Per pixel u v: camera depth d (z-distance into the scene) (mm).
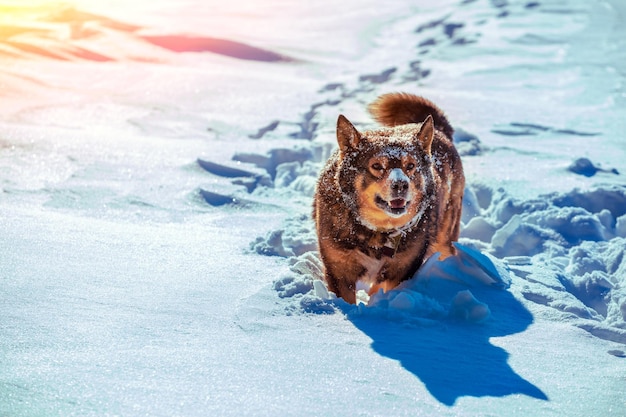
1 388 3047
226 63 13836
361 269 4680
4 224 5391
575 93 12250
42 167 7125
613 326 4461
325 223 4629
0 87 10172
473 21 19672
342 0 23594
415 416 3066
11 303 4008
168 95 10711
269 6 21891
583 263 5586
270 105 10555
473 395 3309
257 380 3303
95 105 9820
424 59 15305
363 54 15969
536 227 6051
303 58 14898
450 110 10797
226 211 6461
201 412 2977
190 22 17500
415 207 4539
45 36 13711
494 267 4910
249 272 4836
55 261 4746
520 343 4008
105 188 6664
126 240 5316
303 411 3045
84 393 3057
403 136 4801
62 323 3797
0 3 16859
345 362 3574
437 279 4797
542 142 9250
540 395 3354
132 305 4125
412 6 22578
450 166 5500
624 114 10812
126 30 15180
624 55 15273
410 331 4059
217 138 8836
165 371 3324
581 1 22203
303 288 4496
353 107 10570
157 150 7891
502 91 12406
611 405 3271
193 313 4078
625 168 8078
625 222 6352
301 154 8188
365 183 4410
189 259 5020
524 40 17031
